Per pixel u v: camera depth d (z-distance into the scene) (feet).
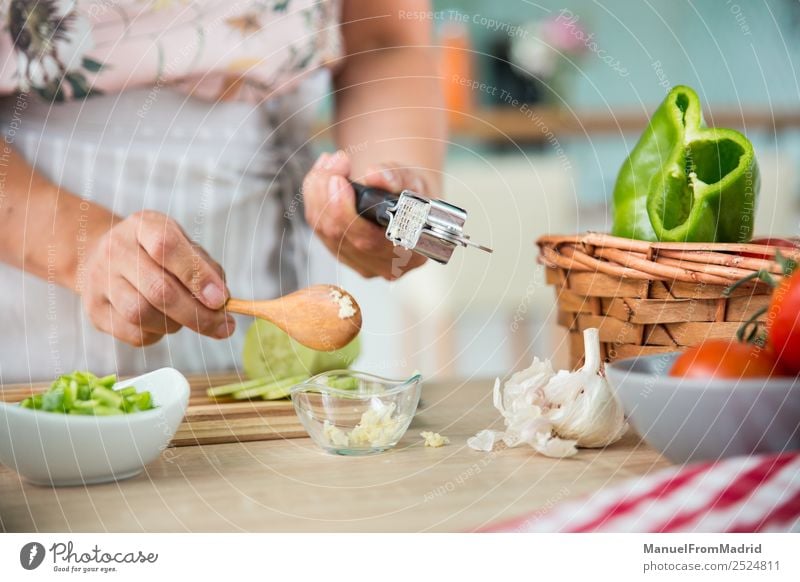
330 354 2.82
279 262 3.45
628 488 1.55
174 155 3.27
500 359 5.96
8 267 3.10
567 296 2.31
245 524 1.53
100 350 3.20
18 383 2.97
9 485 1.73
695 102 2.22
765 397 1.49
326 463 1.89
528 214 5.65
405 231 2.13
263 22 3.26
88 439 1.66
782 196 6.53
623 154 6.77
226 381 2.85
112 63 3.13
